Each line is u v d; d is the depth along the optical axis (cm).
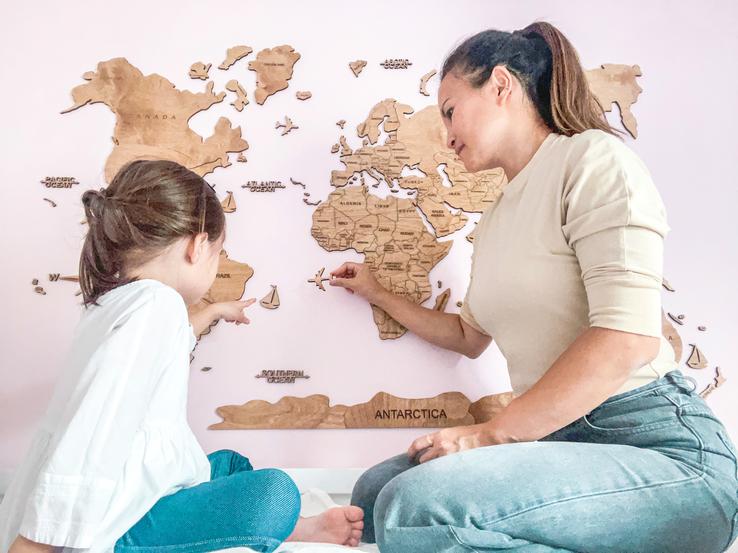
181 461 103
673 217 166
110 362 92
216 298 159
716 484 92
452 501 89
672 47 171
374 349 160
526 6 170
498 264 117
